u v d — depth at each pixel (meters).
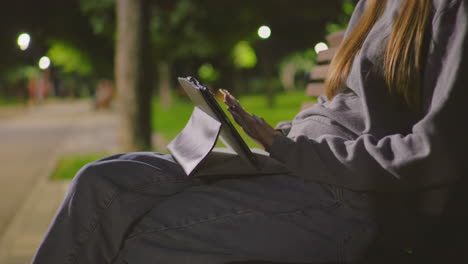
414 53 1.50
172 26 18.81
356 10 1.90
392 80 1.52
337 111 1.65
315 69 2.94
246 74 63.94
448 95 1.34
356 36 1.73
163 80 32.22
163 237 1.58
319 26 28.06
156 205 1.62
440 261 1.49
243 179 1.63
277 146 1.54
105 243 1.57
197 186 1.65
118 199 1.57
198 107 1.74
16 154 11.12
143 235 1.59
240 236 1.55
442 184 1.39
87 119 24.72
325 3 17.92
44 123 22.19
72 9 19.53
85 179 1.57
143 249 1.59
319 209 1.56
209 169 1.60
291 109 25.30
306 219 1.56
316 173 1.50
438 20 1.43
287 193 1.58
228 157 1.65
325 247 1.54
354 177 1.45
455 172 1.35
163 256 1.57
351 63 1.71
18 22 20.92
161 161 1.67
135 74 8.62
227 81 43.38
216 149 1.80
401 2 1.61
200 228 1.57
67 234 1.53
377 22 1.68
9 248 4.04
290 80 63.53
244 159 1.55
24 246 4.09
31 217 5.08
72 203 1.55
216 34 19.27
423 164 1.35
